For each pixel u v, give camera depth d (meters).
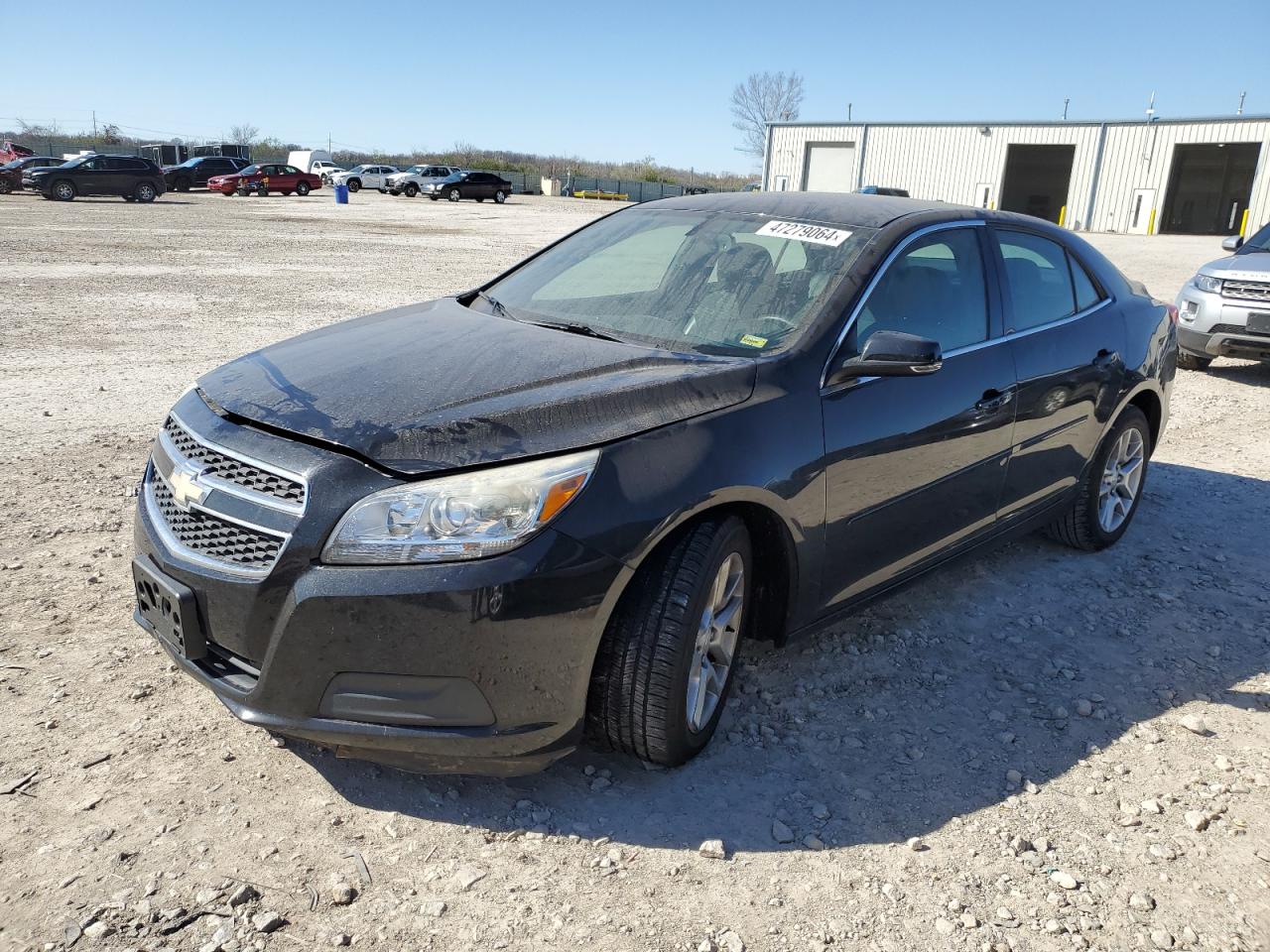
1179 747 3.25
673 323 3.45
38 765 2.80
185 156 58.66
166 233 21.62
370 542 2.42
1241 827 2.84
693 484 2.70
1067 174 46.12
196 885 2.39
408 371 2.96
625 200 62.84
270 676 2.47
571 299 3.75
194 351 8.95
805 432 3.04
